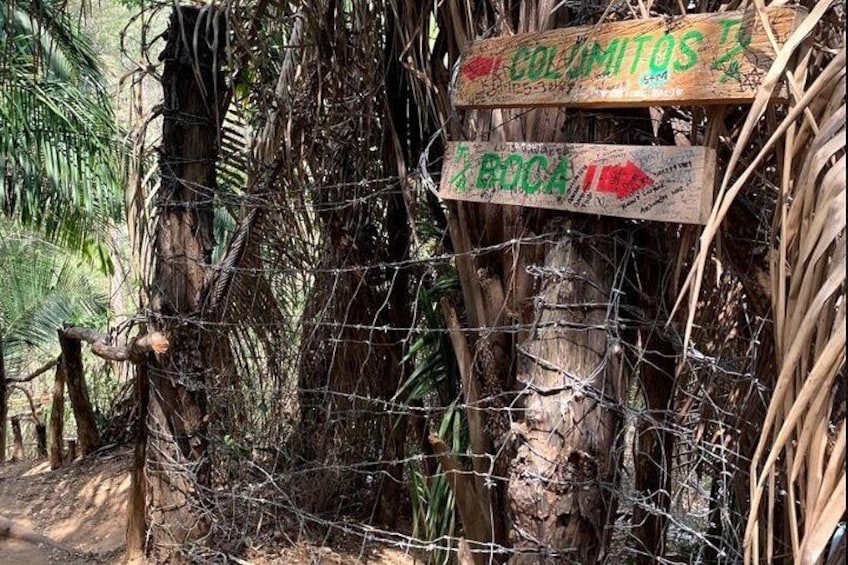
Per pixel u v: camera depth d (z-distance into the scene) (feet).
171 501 7.96
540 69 4.65
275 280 8.98
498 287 5.74
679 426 5.30
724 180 3.28
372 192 8.08
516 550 5.07
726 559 5.03
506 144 4.99
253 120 8.57
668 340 5.16
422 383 7.39
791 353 2.74
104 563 8.56
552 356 4.94
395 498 8.84
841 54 2.88
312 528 8.59
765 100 3.18
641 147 4.33
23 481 11.10
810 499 2.69
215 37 6.91
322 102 7.72
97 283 22.89
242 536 8.27
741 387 5.15
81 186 15.67
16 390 19.71
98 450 11.84
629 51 4.26
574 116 4.79
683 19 4.07
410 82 6.82
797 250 3.40
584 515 4.91
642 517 5.74
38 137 15.07
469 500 6.02
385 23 7.02
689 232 4.59
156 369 7.89
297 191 8.07
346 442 8.82
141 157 7.97
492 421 5.92
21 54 14.10
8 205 15.29
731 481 5.24
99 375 14.39
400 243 8.41
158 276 7.95
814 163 2.85
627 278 5.02
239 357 8.93
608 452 4.97
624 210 4.38
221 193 8.03
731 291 5.30
